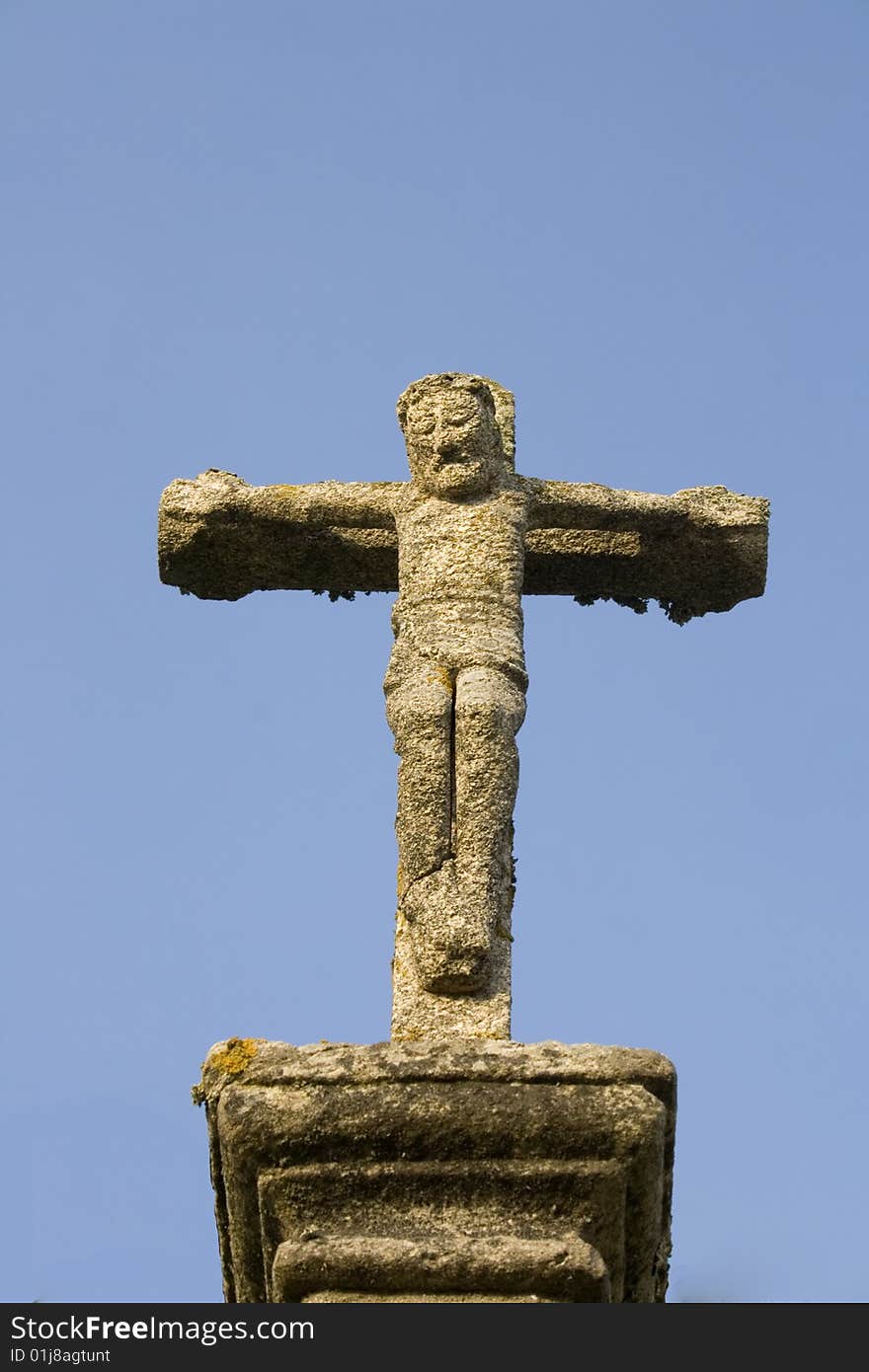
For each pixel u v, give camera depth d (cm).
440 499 1680
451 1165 1298
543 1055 1318
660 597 1847
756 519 1806
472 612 1614
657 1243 1343
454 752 1536
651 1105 1298
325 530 1775
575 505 1744
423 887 1475
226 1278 1402
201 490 1781
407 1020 1434
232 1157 1309
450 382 1689
